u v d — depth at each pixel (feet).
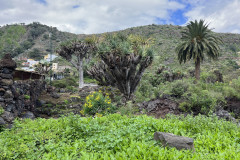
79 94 43.70
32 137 13.41
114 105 31.94
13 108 22.35
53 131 15.26
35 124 17.35
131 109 30.99
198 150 12.15
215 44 63.31
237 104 31.89
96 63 54.80
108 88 45.03
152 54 41.16
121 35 48.42
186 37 68.95
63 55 75.56
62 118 18.13
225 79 65.98
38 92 39.68
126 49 38.65
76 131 14.67
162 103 33.71
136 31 333.62
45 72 103.65
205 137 14.49
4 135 14.28
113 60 38.88
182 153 10.57
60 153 11.25
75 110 34.27
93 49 68.95
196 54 62.80
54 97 41.06
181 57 71.56
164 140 12.26
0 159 10.21
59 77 138.72
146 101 36.50
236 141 14.34
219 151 11.62
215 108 30.58
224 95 35.12
